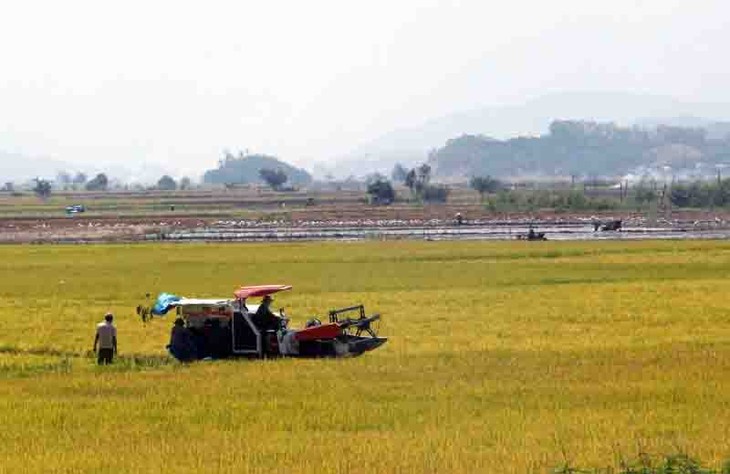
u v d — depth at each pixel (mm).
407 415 64312
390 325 114688
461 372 79250
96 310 135250
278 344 90500
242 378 77750
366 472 50844
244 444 57469
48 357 95562
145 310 102250
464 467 51500
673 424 60375
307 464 52656
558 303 134125
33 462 54219
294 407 67125
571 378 75750
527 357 87312
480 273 180500
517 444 56156
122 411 66812
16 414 66250
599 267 186875
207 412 66125
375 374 78688
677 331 106688
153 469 52406
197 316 91750
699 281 160625
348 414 64688
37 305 141750
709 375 75562
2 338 109188
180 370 83500
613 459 52656
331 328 90188
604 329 109188
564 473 49719
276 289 92438
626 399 67688
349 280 171750
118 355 95625
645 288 151000
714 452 53562
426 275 178500
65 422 64125
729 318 116438
